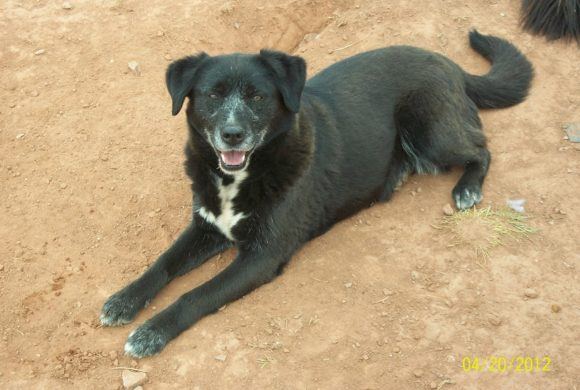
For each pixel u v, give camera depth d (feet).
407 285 5.69
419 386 5.23
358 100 6.13
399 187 6.38
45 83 7.07
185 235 5.92
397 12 7.63
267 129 5.57
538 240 5.90
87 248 6.01
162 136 6.72
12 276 5.84
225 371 5.32
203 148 5.71
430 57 6.35
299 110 5.71
